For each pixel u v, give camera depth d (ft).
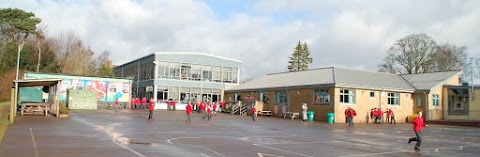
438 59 220.43
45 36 246.47
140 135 65.62
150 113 108.06
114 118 107.24
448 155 54.60
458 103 160.25
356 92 141.59
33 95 130.21
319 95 143.43
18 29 215.72
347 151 54.85
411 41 222.89
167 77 201.98
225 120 120.98
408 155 53.06
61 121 89.76
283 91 160.97
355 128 107.04
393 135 84.58
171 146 53.01
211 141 61.05
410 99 157.89
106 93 179.11
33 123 81.30
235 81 221.05
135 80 227.61
